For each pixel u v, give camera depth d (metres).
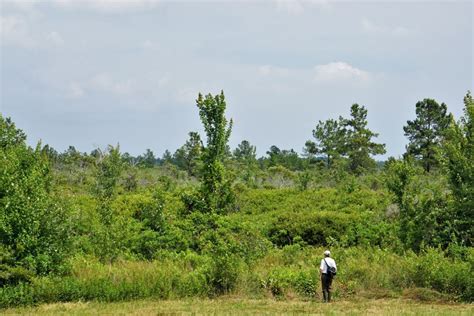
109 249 23.84
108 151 35.94
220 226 25.69
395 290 20.69
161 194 28.80
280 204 40.66
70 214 21.28
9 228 19.19
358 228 29.84
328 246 29.81
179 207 28.86
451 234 24.22
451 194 24.59
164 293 20.02
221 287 20.56
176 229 25.97
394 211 30.81
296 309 18.20
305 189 46.66
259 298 20.16
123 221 26.67
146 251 25.09
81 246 24.28
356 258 23.50
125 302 19.16
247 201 41.19
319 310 18.05
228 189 26.92
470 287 19.89
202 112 26.59
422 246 23.50
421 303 19.45
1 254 18.84
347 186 43.75
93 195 34.88
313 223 31.03
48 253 19.83
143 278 20.17
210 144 26.64
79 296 19.30
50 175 23.84
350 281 20.95
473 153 22.73
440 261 21.20
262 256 25.05
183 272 21.44
